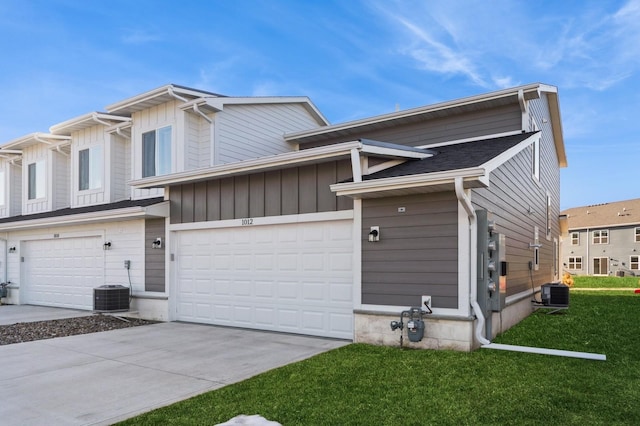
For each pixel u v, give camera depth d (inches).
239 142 448.1
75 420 156.9
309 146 498.0
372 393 177.9
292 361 235.5
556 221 663.8
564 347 257.6
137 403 173.6
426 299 247.6
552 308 426.9
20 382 203.3
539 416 154.0
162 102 437.4
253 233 342.3
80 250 480.4
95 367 229.0
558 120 585.9
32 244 550.3
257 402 169.5
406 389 181.8
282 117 505.7
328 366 217.9
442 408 161.5
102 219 417.1
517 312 357.1
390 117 418.9
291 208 318.0
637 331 312.0
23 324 377.1
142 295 404.2
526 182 406.3
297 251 317.1
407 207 258.7
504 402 166.7
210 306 366.0
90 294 464.1
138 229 416.2
